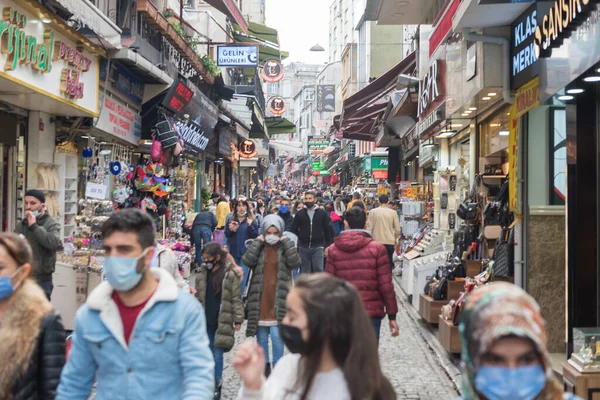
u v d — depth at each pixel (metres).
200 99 16.95
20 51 7.51
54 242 7.26
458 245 10.27
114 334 2.97
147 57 13.45
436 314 9.89
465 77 9.76
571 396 2.17
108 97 11.79
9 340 3.18
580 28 6.04
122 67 12.20
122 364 2.97
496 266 8.77
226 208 17.00
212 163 28.00
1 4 7.10
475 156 12.38
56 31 8.76
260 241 7.12
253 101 28.83
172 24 14.98
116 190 12.33
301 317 2.52
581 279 7.01
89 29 9.91
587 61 5.86
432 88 12.58
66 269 8.89
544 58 7.13
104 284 3.11
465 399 2.08
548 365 1.98
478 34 8.68
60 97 9.04
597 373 5.00
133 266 2.95
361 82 49.09
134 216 2.99
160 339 2.97
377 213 13.65
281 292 7.00
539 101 7.39
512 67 8.57
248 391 2.59
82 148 12.03
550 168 8.59
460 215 10.20
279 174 130.62
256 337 7.15
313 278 2.60
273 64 34.75
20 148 10.01
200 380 2.96
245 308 7.26
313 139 65.62
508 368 1.95
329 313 2.49
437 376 7.66
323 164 71.31
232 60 20.36
